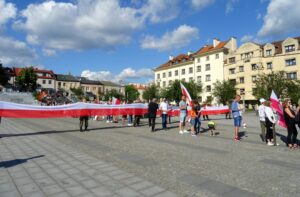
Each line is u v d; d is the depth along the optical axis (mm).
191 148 8859
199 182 5152
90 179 5371
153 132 13781
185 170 6031
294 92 41062
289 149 8797
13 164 6633
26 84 86250
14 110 12867
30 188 4852
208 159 7160
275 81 42688
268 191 4656
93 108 15117
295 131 9180
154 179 5348
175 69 80812
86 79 125125
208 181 5211
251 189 4758
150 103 14273
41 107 13523
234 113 11047
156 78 88625
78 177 5512
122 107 16781
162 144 9711
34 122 20297
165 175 5633
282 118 11344
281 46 56000
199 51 74625
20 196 4457
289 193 4559
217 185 4977
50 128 15648
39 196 4453
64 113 14078
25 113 13141
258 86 44469
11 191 4699
